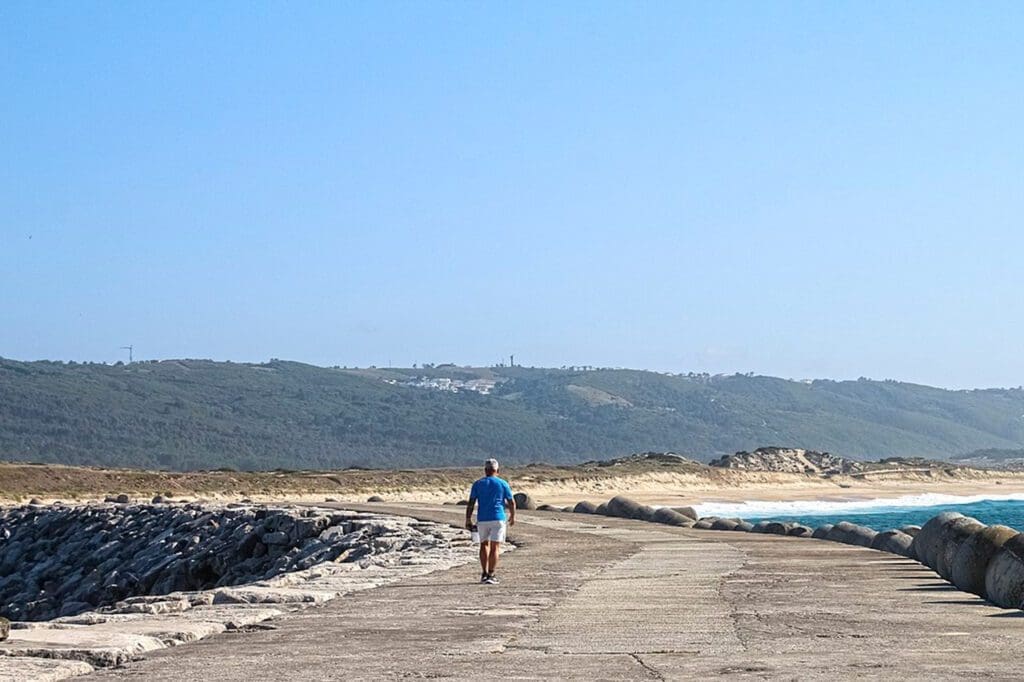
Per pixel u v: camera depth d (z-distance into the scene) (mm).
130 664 11531
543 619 14891
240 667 11188
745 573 21609
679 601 16891
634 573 21750
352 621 14930
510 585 19750
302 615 15734
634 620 14648
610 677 10289
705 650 11953
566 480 121500
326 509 51938
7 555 56375
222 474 98500
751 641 12594
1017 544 16453
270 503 63312
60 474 87250
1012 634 13086
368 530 39656
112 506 59906
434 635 13445
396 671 10805
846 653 11625
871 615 15039
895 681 9922
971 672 10383
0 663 11156
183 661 11641
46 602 48500
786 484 147875
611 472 130750
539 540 31906
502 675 10477
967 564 17766
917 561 23891
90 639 12555
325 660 11586
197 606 17203
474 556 26797
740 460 161625
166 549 48938
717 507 111812
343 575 22344
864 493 142000
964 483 169000
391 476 105938
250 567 44500
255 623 14797
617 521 42875
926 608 15883
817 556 25969
